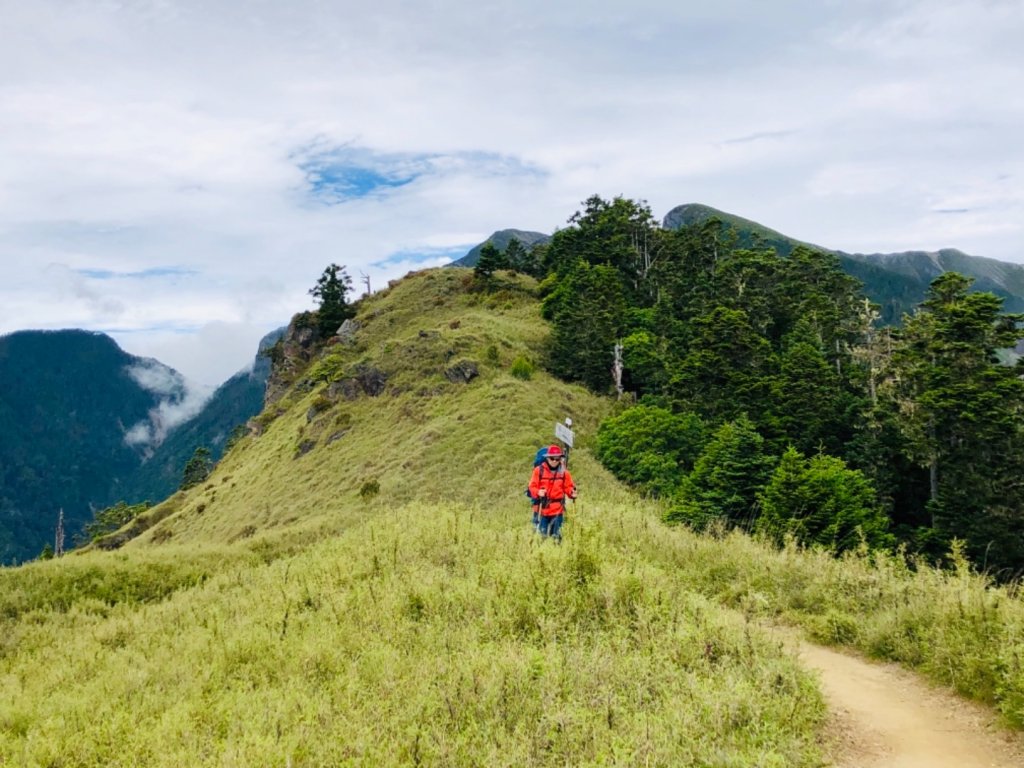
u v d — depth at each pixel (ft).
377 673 21.98
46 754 19.72
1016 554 115.34
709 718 17.65
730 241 291.58
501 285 290.15
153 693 24.11
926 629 24.98
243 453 261.85
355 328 289.94
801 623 29.09
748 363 156.15
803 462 99.50
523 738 16.76
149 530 229.45
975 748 17.81
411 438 156.46
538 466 36.63
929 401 130.52
